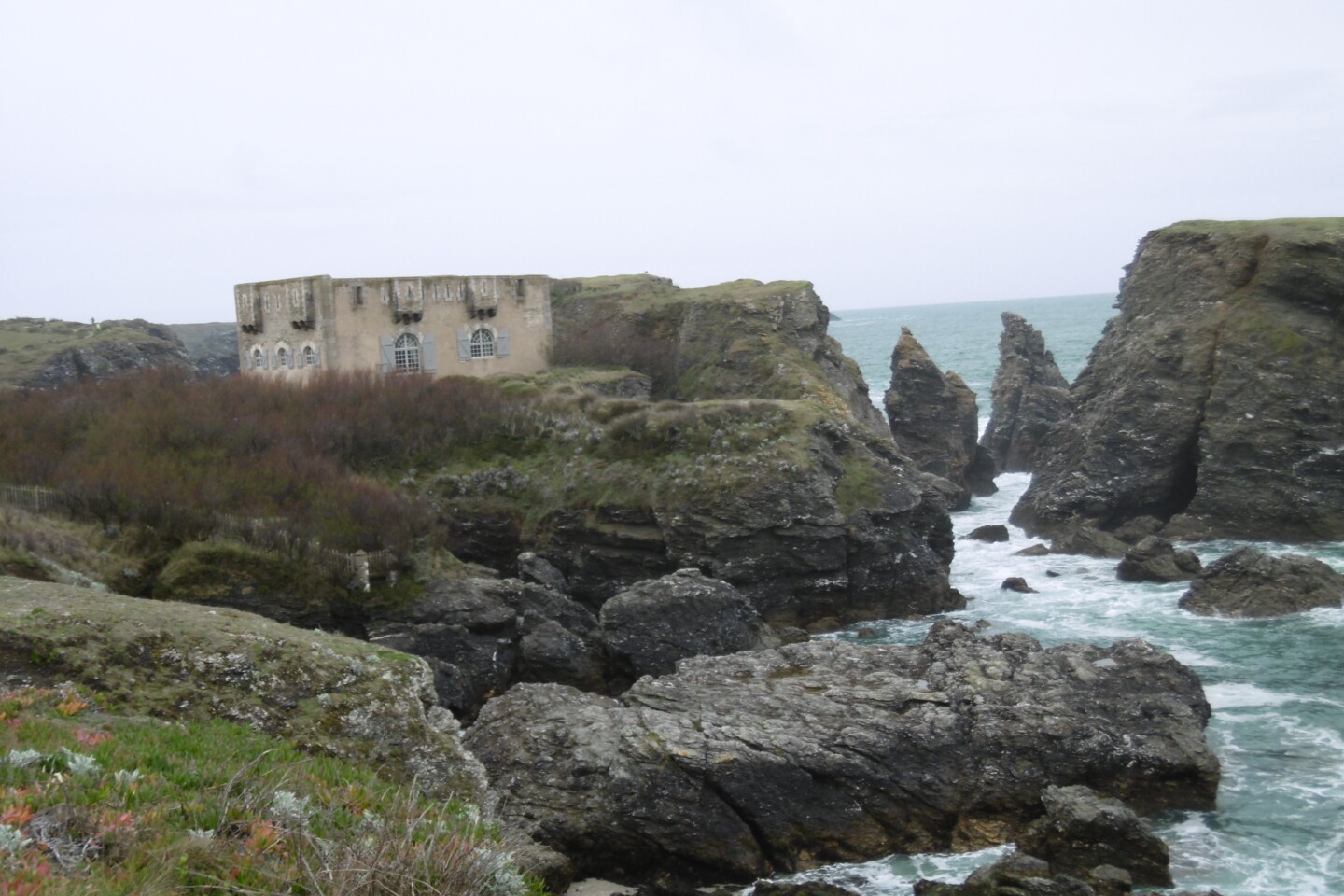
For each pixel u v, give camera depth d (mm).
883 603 46906
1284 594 43062
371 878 11352
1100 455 61312
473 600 37656
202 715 18594
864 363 194875
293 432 48938
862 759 26469
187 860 11180
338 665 20281
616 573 46938
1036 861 23094
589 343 70938
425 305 62938
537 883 15172
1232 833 25797
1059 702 28562
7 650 18594
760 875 25141
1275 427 57219
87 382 59000
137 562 36594
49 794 11852
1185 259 65875
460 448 51625
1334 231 61312
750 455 47188
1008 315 95688
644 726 26984
